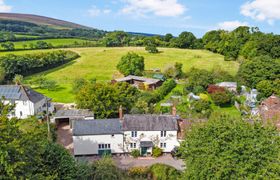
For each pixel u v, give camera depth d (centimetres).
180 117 5128
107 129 4275
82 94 5631
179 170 3612
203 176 2261
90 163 3428
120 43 16350
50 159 2488
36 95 6300
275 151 2212
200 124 2752
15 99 5878
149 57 12938
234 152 2192
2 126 1897
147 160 4194
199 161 2342
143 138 4334
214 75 8444
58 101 7225
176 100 6700
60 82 9275
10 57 9500
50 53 11494
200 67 11012
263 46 10681
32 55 10525
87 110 5462
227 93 6550
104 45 16100
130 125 4309
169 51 14362
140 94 6794
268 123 2675
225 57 12288
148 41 16225
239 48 12144
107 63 12050
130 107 5875
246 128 2388
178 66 9606
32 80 8719
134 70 9819
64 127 5400
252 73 7856
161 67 11125
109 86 5622
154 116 4497
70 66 11500
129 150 4362
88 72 10656
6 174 1794
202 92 7219
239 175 2130
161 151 4359
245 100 6769
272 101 5634
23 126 3847
